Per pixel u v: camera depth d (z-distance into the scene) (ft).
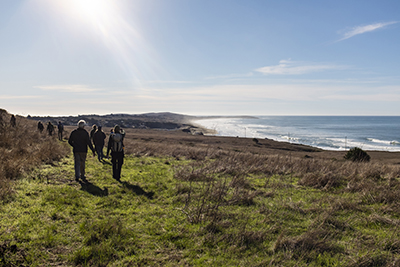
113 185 22.13
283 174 30.60
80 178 23.73
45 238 11.68
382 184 24.00
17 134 42.78
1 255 10.00
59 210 15.21
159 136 212.02
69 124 403.75
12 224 12.76
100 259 10.47
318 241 12.30
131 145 54.70
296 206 17.78
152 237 12.84
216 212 15.51
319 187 24.35
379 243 12.57
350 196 20.76
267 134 400.88
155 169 31.63
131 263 10.49
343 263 10.90
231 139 212.43
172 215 15.92
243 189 22.11
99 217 14.87
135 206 17.22
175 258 11.03
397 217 16.30
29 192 17.76
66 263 10.23
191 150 50.26
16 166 22.09
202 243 12.34
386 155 131.44
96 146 35.81
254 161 37.52
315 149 167.43
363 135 382.63
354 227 14.70
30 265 9.86
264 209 17.11
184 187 21.89
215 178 27.40
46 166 26.81
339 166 34.42
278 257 11.18
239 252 11.66
